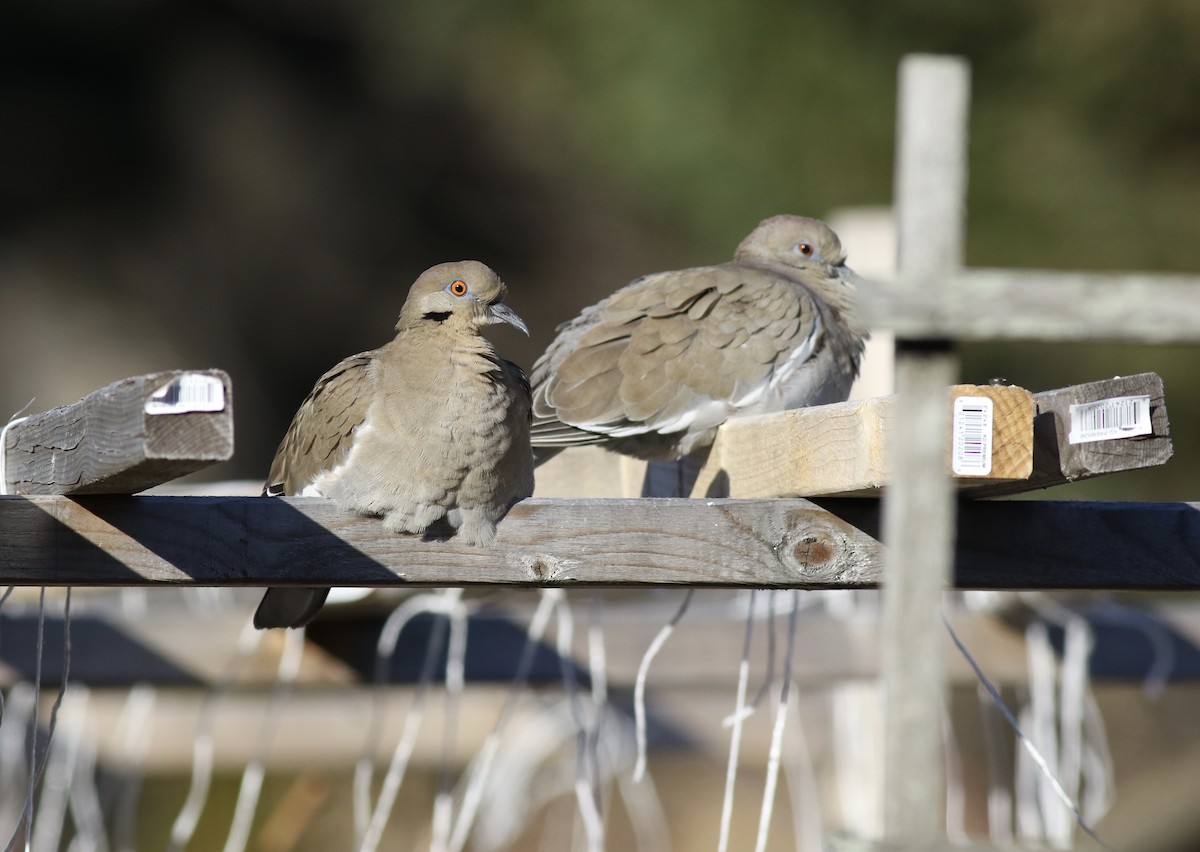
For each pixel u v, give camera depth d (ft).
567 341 33.17
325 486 22.80
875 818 34.63
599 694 28.99
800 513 21.54
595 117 74.43
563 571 21.21
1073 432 20.02
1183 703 53.67
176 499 20.25
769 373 31.99
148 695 36.11
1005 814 36.81
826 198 66.13
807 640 34.86
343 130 105.60
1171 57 64.18
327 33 106.42
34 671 31.94
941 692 14.85
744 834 51.49
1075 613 35.91
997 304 14.61
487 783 39.37
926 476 14.89
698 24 68.28
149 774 43.96
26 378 101.91
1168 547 21.76
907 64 14.69
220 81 106.42
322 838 44.47
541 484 32.83
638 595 34.24
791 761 42.24
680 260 84.53
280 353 106.42
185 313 105.29
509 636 33.86
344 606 30.48
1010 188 64.64
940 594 14.84
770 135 67.00
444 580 21.02
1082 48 64.75
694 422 31.53
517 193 99.81
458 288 24.68
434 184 102.89
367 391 23.29
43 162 103.71
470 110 99.76
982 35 66.18
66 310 103.55
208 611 33.68
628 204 87.15
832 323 34.06
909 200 14.65
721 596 35.09
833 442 20.89
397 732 39.17
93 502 19.94
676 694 41.29
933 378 14.88
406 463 21.68
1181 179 65.72
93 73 104.73
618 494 32.99
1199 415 63.41
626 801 45.52
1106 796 41.37
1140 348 63.05
